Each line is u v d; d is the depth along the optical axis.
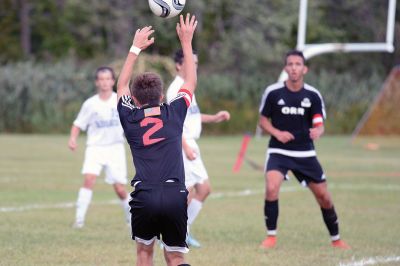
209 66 150.25
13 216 39.75
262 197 49.56
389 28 108.62
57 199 47.53
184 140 29.84
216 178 61.59
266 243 32.06
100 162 37.34
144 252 21.69
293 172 32.16
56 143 99.25
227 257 29.53
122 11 149.12
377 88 145.25
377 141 112.25
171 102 21.84
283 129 32.00
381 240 33.84
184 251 21.42
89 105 37.19
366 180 61.09
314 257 29.66
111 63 132.75
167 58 131.88
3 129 127.56
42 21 160.75
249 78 142.38
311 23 153.88
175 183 20.88
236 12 150.00
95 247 31.22
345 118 140.75
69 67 130.00
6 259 28.39
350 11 158.38
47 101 127.75
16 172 64.19
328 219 31.84
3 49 154.12
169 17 23.89
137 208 20.80
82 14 153.88
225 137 125.94
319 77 143.50
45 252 29.91
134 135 21.30
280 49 149.88
